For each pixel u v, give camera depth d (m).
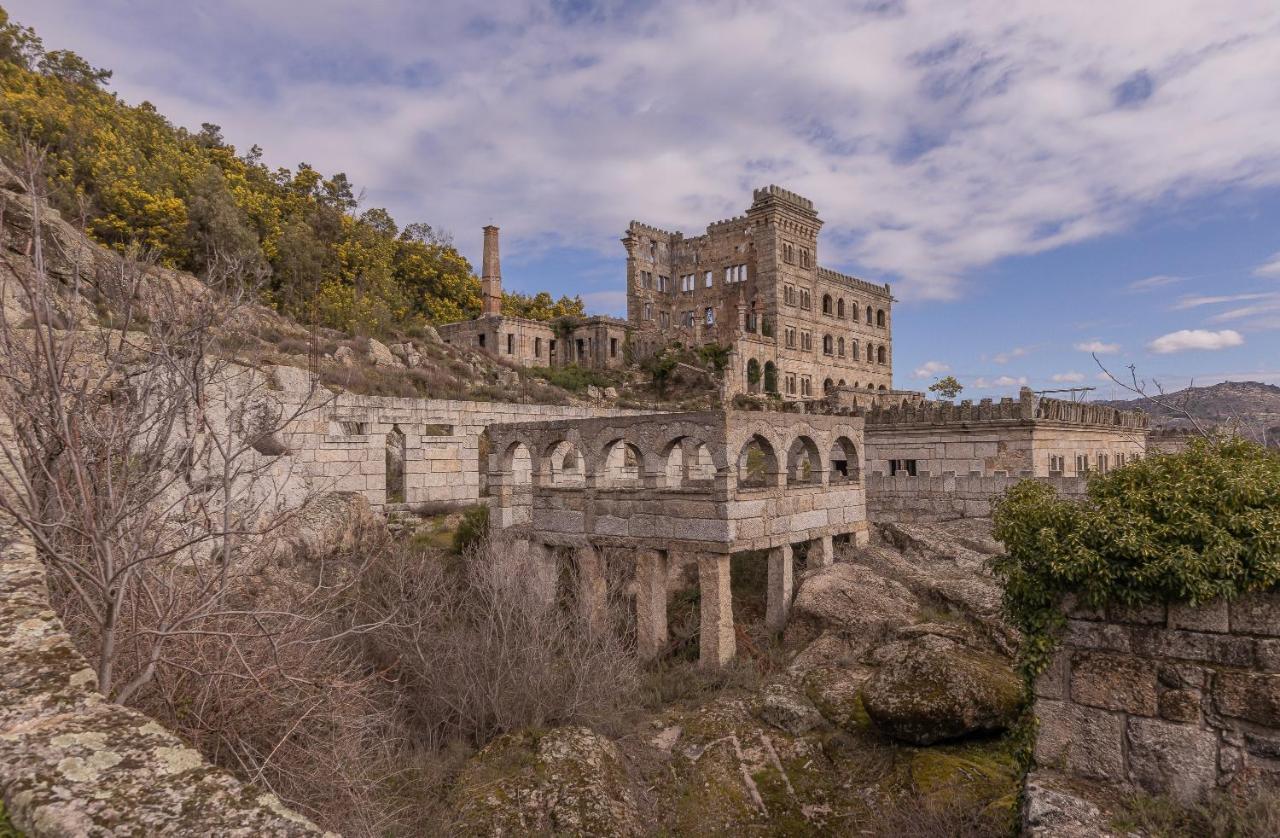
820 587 17.31
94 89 65.81
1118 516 7.91
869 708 11.97
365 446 26.00
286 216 67.69
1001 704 11.23
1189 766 7.37
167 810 3.55
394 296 68.88
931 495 24.39
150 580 7.79
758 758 12.65
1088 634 8.15
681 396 68.56
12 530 6.52
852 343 90.62
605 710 14.09
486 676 13.90
